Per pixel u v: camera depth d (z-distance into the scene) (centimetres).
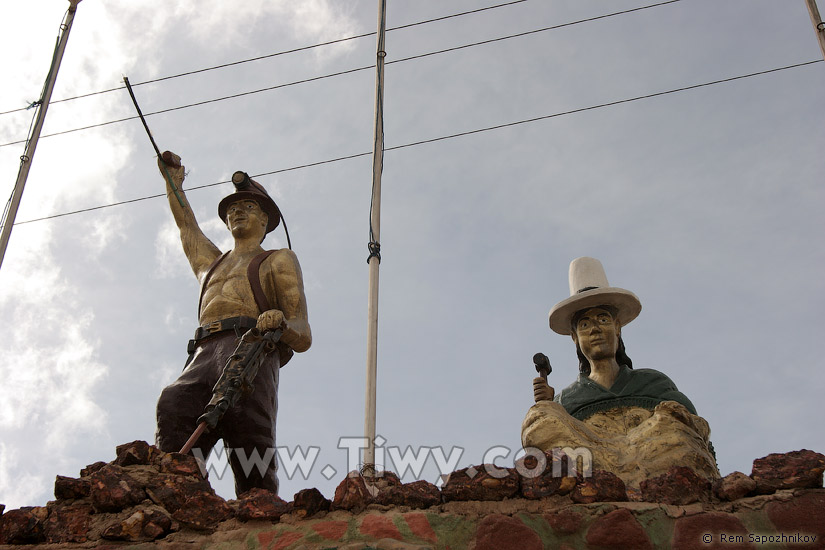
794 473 636
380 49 1091
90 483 680
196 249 989
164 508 675
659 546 623
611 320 952
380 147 995
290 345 885
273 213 1003
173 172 1034
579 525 633
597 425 866
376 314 830
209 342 884
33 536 666
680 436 742
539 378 856
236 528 664
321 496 666
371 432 746
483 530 637
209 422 757
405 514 652
